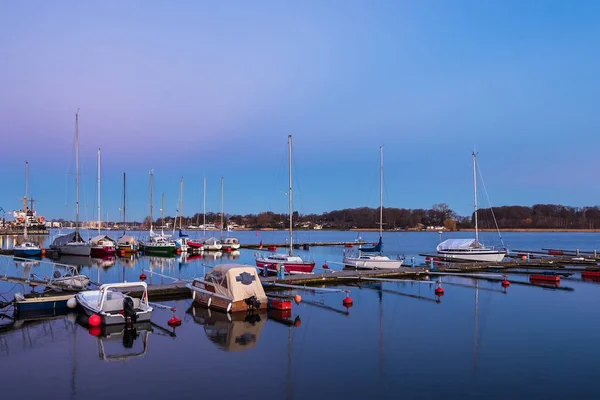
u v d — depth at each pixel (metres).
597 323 25.70
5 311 28.31
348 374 17.44
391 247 116.25
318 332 23.94
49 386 16.34
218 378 17.09
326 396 15.34
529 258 61.69
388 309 30.08
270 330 24.42
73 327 24.91
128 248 80.06
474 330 24.16
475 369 17.88
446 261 62.50
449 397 15.20
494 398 15.11
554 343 21.53
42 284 32.03
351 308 30.48
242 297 28.83
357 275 44.62
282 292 37.38
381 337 22.81
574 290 38.41
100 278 46.72
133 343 21.88
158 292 33.59
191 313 28.75
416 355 19.75
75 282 32.00
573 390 15.73
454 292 37.56
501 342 21.73
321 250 105.81
